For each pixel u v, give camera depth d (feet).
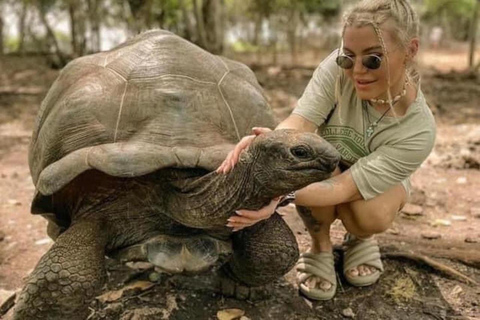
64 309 6.39
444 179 13.46
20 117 21.07
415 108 6.73
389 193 7.35
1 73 32.14
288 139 5.53
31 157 7.67
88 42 41.32
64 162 6.37
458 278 8.47
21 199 12.51
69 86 7.47
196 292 7.98
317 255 8.00
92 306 7.59
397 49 6.03
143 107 6.63
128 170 6.09
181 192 6.34
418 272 8.64
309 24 49.34
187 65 7.13
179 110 6.61
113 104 6.75
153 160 6.14
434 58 48.57
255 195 5.85
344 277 8.31
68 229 6.79
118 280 8.27
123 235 6.84
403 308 7.78
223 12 30.73
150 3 35.09
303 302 7.82
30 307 6.34
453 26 68.13
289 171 5.51
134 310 7.50
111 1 40.34
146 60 7.11
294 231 10.17
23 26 43.55
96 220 6.74
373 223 7.43
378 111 6.85
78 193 6.83
